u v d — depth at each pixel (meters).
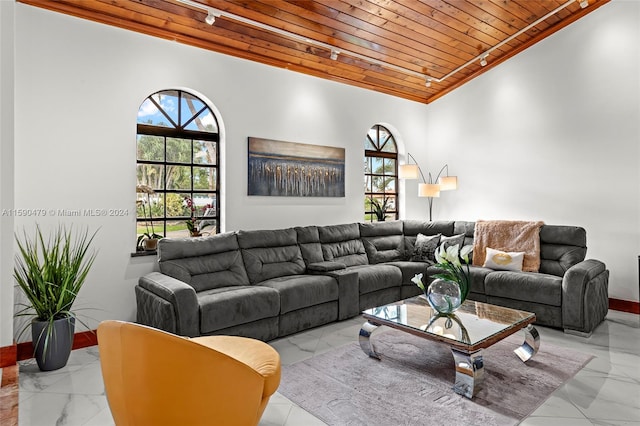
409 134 6.26
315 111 5.12
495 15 4.46
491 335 2.54
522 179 5.33
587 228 4.74
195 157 4.29
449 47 5.00
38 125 3.18
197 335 2.93
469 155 5.91
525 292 3.92
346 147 5.47
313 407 2.33
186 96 4.20
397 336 3.58
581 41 4.76
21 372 2.82
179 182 4.19
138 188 3.74
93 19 3.42
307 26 4.10
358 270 4.30
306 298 3.63
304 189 5.00
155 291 3.06
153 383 1.56
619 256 4.48
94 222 3.45
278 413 2.27
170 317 2.84
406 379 2.70
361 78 5.46
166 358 1.55
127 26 3.60
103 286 3.50
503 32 4.86
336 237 4.79
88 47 3.41
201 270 3.58
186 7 3.53
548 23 4.88
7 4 2.83
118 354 1.58
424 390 2.54
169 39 3.88
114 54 3.55
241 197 4.45
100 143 3.48
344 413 2.27
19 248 3.04
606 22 4.56
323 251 4.60
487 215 5.72
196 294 3.18
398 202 6.37
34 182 3.17
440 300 2.85
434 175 6.40
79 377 2.75
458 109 6.04
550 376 2.72
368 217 6.03
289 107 4.86
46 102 3.21
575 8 4.67
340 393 2.50
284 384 2.62
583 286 3.54
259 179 4.57
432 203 6.42
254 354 2.07
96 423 2.18
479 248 4.77
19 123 3.09
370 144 6.03
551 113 5.04
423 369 2.86
